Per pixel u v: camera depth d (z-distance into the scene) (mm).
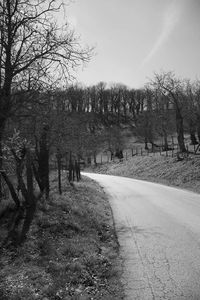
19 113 11328
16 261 8414
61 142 18359
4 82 10633
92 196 21453
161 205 18844
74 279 7398
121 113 128875
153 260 9195
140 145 91625
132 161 59094
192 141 56625
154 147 80438
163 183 33906
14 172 13648
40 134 15414
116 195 24984
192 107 51219
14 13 11008
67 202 16234
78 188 24375
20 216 12688
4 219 12477
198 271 8234
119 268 8555
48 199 16391
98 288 7207
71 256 8992
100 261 8781
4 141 10336
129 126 116125
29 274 7551
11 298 6305
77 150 29125
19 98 10883
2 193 16719
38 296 6441
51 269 7891
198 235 11672
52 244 9766
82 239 10586
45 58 11844
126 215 16328
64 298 6488
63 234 11094
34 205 13734
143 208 18203
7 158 11008
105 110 128875
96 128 110438
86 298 6527
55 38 11867
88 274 7773
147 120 80250
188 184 29953
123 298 6828
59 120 16391
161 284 7527
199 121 51375
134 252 10016
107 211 17469
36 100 11516
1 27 10766
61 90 13336
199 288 7266
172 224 13672
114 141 84188
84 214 14461
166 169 39625
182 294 6988
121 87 130000
